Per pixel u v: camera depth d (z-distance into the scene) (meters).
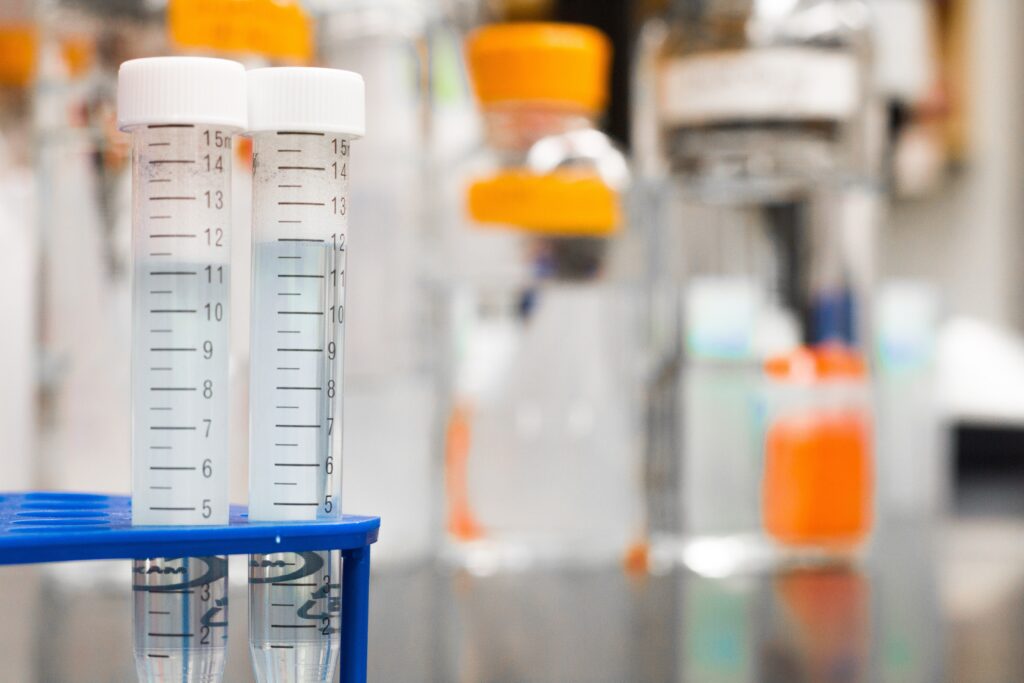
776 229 1.19
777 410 1.17
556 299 1.18
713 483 1.17
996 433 1.97
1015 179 2.49
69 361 0.99
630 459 1.20
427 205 1.13
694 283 1.18
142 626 0.57
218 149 0.56
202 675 0.57
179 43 0.89
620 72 1.53
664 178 1.18
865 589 1.08
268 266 0.56
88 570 1.02
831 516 1.17
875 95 1.20
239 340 0.93
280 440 0.56
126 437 0.98
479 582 1.09
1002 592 1.06
